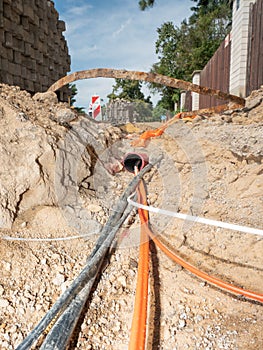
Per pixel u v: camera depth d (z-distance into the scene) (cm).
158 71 2150
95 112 496
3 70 484
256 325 146
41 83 665
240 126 272
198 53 1844
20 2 533
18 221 197
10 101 272
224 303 161
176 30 2197
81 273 151
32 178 204
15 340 135
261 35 512
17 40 539
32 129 224
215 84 870
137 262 187
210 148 273
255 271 177
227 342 138
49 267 173
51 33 733
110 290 167
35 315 146
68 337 125
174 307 158
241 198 226
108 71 242
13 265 168
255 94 342
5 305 147
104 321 149
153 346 137
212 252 194
